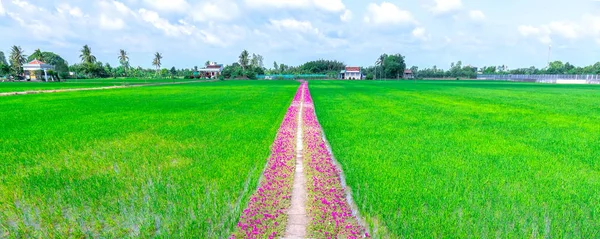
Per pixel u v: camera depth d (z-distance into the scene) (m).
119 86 50.06
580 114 16.20
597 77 73.69
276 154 8.10
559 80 83.75
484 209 5.01
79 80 85.00
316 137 10.24
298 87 48.28
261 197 5.44
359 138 10.14
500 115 15.83
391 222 4.61
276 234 4.42
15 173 6.95
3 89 40.66
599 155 8.03
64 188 6.06
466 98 27.02
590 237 4.27
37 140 9.99
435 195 5.45
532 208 5.03
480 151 8.41
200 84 61.38
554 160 7.53
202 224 4.62
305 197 5.67
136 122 13.55
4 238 4.48
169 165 7.32
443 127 12.27
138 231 4.61
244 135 10.63
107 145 9.33
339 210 5.04
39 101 23.94
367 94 32.34
